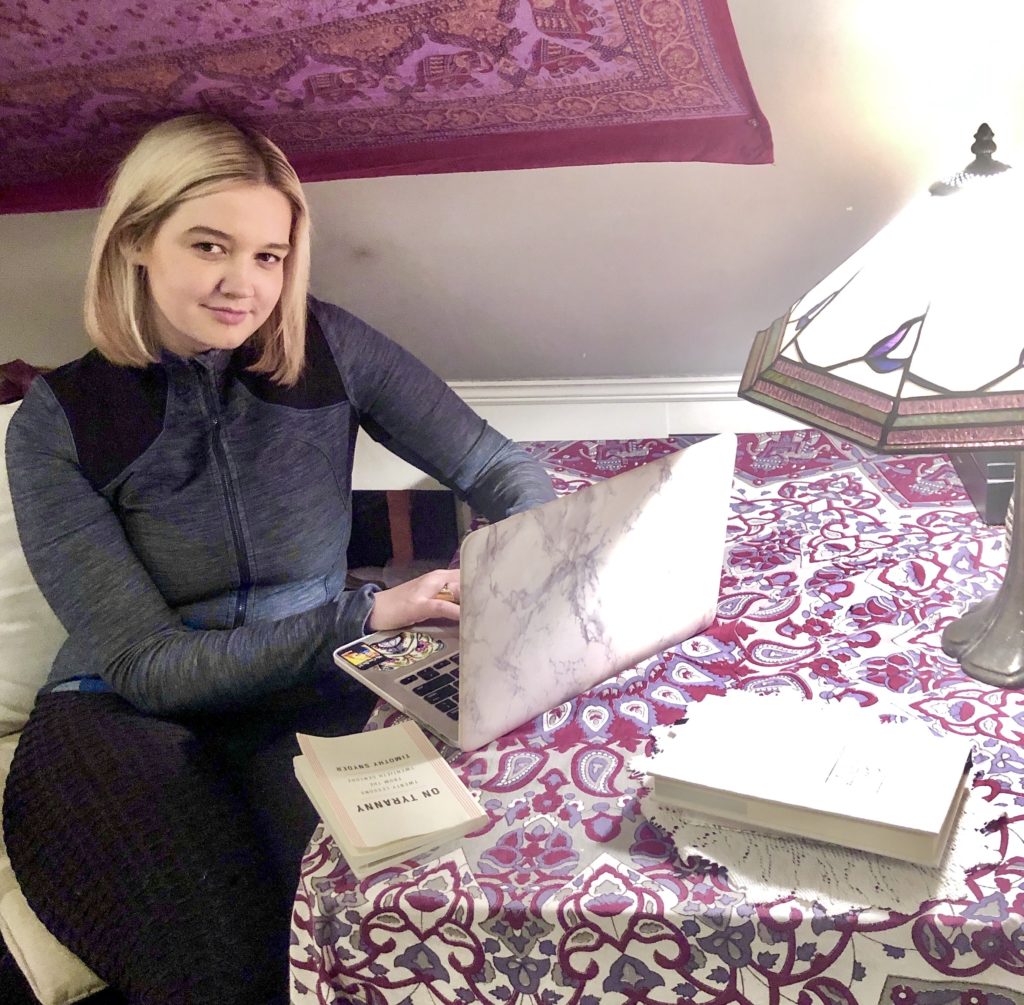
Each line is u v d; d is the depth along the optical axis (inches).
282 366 52.7
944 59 51.9
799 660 43.4
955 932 30.0
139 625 48.8
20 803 47.4
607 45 51.7
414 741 39.7
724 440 42.8
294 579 55.1
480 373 76.8
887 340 36.0
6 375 65.6
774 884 31.8
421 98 56.0
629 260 65.5
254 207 46.8
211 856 42.4
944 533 52.6
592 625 41.1
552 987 32.6
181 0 49.3
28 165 62.8
